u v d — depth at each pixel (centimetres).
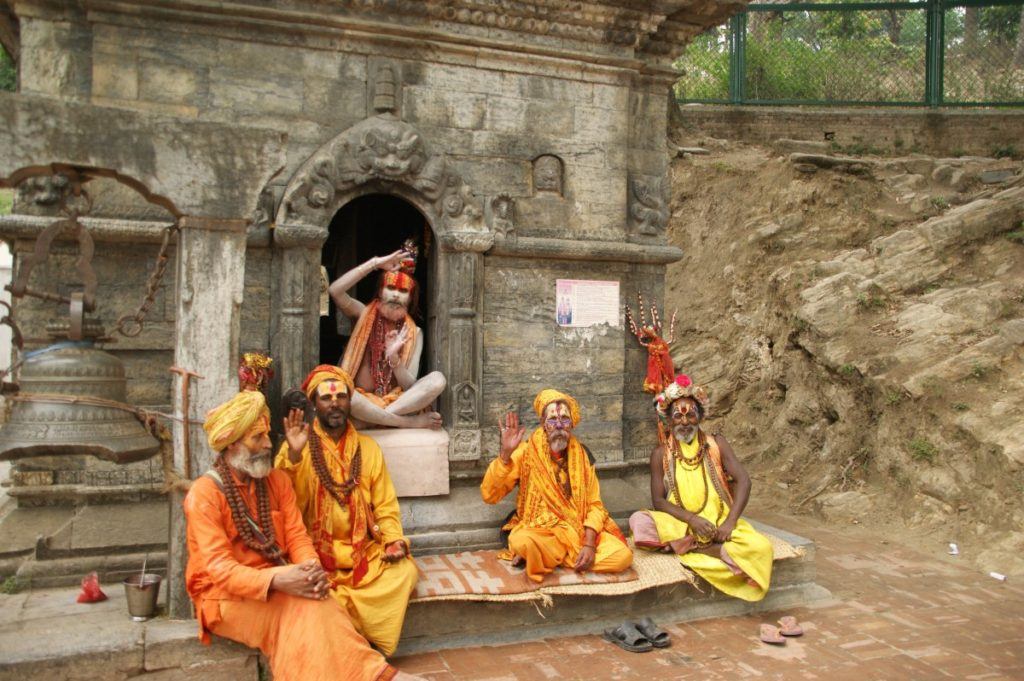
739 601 526
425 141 534
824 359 906
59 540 457
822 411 915
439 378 533
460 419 541
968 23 1427
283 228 497
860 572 623
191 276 393
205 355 397
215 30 493
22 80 468
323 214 509
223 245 399
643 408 624
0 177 356
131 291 483
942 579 607
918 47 1451
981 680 430
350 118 527
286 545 402
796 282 1005
